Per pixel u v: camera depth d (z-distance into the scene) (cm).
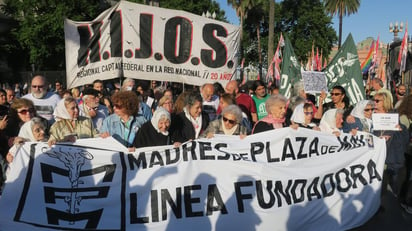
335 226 454
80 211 387
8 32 2872
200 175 416
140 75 662
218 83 696
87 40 643
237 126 477
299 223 437
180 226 401
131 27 650
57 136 440
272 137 449
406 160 563
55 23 2620
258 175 429
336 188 462
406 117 571
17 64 2950
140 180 403
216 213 410
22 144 391
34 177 386
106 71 646
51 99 595
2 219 371
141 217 395
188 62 695
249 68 4838
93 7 2808
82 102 592
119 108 452
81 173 396
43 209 380
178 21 682
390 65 1847
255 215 418
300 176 446
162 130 436
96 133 463
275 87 944
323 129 515
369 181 478
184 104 506
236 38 729
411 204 539
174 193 406
